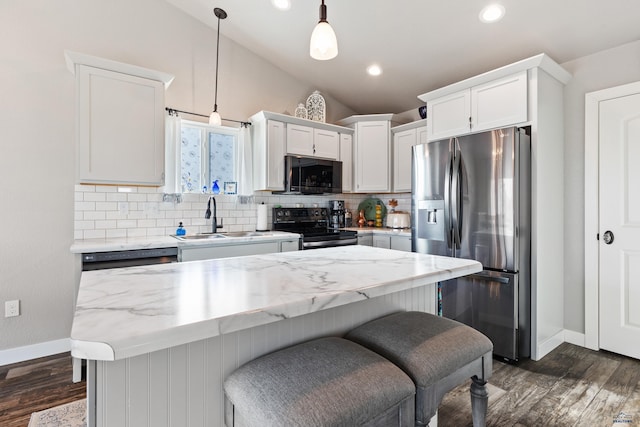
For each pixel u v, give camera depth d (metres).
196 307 0.85
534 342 2.48
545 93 2.58
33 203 2.54
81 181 2.40
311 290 1.02
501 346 2.45
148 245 2.49
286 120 3.60
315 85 4.20
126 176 2.55
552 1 2.27
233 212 3.55
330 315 1.28
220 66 3.47
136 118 2.58
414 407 1.02
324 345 1.09
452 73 3.35
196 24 3.31
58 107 2.62
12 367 2.39
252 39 3.50
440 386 1.11
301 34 3.26
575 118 2.74
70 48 2.66
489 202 2.51
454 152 2.71
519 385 2.12
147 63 3.03
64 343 2.64
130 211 2.95
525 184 2.48
